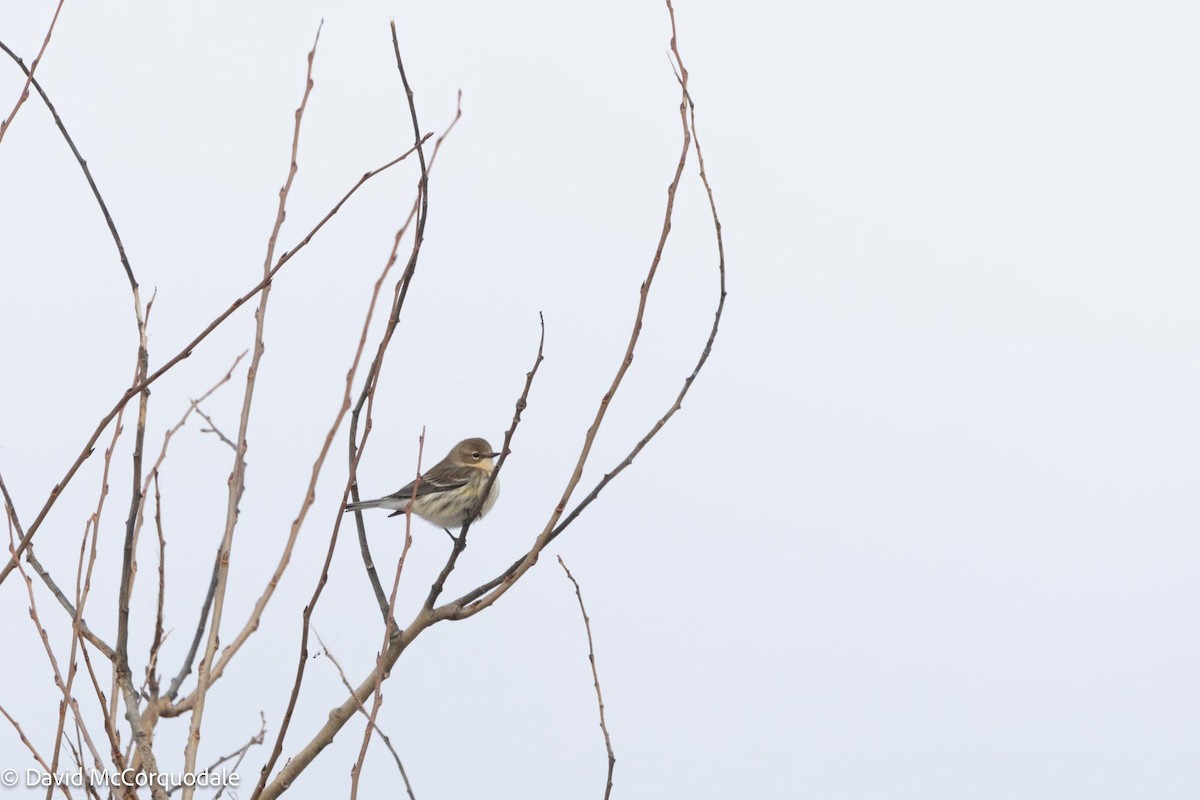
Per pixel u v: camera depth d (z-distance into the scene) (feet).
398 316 31.73
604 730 36.42
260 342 32.40
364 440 30.42
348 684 35.22
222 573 30.78
